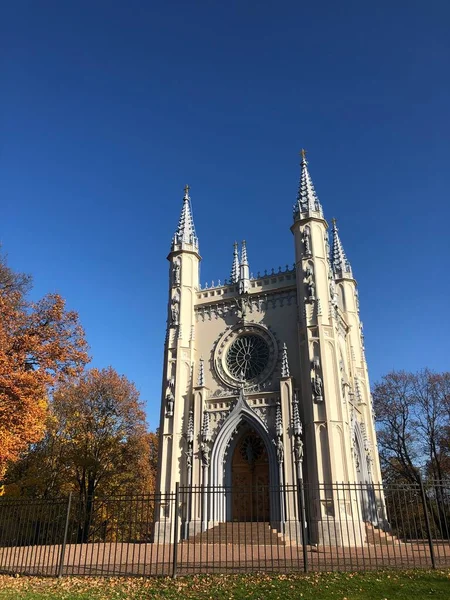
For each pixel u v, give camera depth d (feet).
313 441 130.41
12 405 100.48
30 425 104.01
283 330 152.25
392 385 216.95
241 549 103.86
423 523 173.99
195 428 146.72
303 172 166.81
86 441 189.78
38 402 116.67
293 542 117.29
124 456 196.65
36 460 190.39
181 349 159.63
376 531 132.57
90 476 191.83
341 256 208.13
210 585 61.26
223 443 142.72
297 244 156.46
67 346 110.93
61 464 192.85
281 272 160.86
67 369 111.65
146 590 60.29
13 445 99.50
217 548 106.63
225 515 135.33
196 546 112.06
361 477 157.79
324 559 74.90
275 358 148.66
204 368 158.71
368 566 68.28
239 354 157.38
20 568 75.36
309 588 58.03
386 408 214.69
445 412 203.82
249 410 142.41
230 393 149.59
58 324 112.68
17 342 105.70
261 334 155.22
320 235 156.25
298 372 144.46
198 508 136.87
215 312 165.99
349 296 201.36
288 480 128.67
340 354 156.87
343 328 173.68
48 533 79.46
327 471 125.59
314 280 148.25
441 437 201.36
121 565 77.10
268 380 147.02
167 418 150.71
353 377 176.65
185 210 183.62
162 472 144.56
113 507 95.66
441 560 72.33
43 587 62.34
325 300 146.82
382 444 213.87
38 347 105.60
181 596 57.52
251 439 146.72
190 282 170.91
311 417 132.98
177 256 174.29
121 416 199.31
